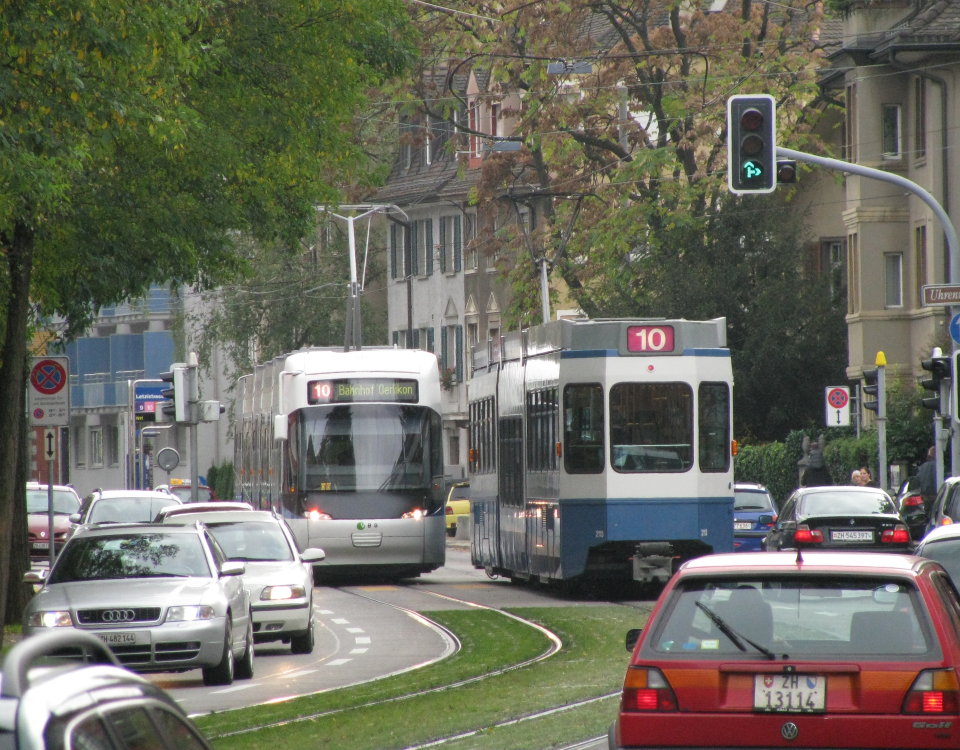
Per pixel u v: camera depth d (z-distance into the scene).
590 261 167.12
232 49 69.00
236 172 69.25
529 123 168.38
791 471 146.00
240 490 144.25
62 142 50.94
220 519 73.56
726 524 85.38
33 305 75.56
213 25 68.25
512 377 96.44
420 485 109.25
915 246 156.38
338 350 115.44
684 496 84.75
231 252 74.25
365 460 108.88
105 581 57.97
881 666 26.48
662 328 85.50
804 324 157.38
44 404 84.88
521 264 174.88
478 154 179.88
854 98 159.62
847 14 160.12
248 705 51.19
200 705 51.62
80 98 51.38
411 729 43.53
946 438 93.25
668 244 159.88
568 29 165.25
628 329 85.44
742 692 26.86
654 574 84.69
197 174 68.25
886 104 158.25
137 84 53.97
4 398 61.88
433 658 64.25
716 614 27.44
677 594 27.86
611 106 167.38
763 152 74.06
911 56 153.50
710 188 160.62
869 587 27.30
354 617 83.38
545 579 94.38
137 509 111.94
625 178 160.50
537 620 76.25
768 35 165.12
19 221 59.81
